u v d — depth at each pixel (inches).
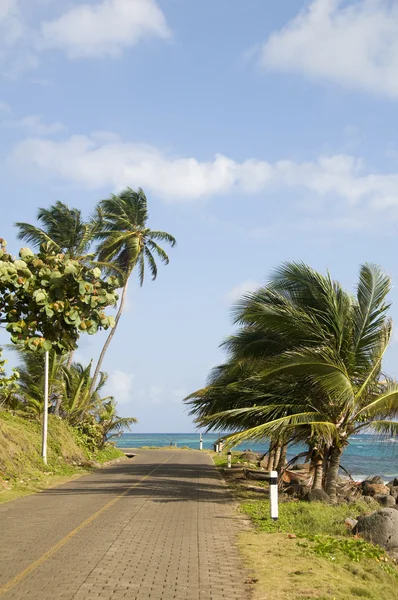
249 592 304.7
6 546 411.5
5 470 933.2
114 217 1889.8
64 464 1232.8
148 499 718.5
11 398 1414.9
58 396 1524.4
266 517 571.8
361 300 795.4
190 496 768.9
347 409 780.6
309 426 783.7
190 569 352.2
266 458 1831.9
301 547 426.3
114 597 290.0
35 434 1224.8
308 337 794.8
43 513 584.4
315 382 763.4
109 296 269.4
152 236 1895.9
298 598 292.5
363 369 784.3
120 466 1464.1
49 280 260.8
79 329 266.4
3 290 267.6
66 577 327.0
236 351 922.7
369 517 504.4
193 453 2375.7
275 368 748.0
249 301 825.5
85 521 531.5
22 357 1424.7
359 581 351.3
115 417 1770.4
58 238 1806.1
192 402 1074.1
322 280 789.2
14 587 305.1
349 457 2925.7
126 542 432.5
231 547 422.6
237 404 935.0
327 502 757.3
